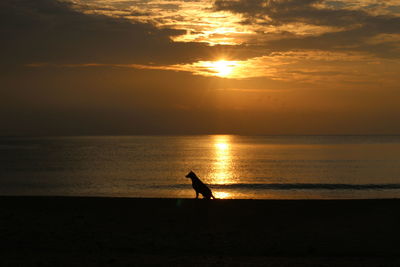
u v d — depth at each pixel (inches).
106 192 1306.6
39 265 370.6
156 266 370.6
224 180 1692.9
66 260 391.2
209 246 461.1
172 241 481.1
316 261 394.0
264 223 571.2
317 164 2605.8
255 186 1472.7
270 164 2630.4
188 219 595.2
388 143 7588.6
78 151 4473.4
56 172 2036.2
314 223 567.5
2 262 380.8
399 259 405.1
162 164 2623.0
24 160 2957.7
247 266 371.2
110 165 2517.2
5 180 1668.3
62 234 505.0
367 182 1598.2
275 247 455.8
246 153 4104.3
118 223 567.8
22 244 459.2
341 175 1900.8
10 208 660.1
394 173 1982.0
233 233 518.3
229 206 685.3
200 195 1204.5
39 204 696.4
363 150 4653.1
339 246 458.0
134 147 5762.8
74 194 1253.7
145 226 552.4
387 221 570.6
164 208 669.9
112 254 421.4
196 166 2464.3
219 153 4106.8
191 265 374.6
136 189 1391.5
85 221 576.1
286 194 1245.1
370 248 449.4
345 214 617.3
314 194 1242.6
